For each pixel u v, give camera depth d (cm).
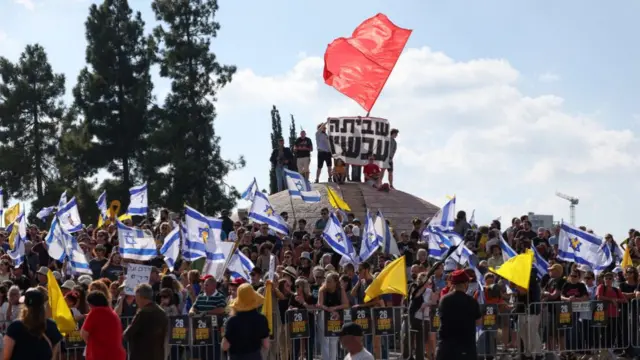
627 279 2539
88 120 6150
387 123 4325
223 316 2088
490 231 3014
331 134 4300
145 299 1570
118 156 6169
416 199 4306
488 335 2303
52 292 1762
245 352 1505
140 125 6150
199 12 6278
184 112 6181
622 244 3195
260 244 2938
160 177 6050
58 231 2547
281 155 4356
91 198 5934
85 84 6169
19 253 2667
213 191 6162
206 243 2502
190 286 2311
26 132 6556
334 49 3981
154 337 1560
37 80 6556
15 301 1980
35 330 1355
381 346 2292
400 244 3148
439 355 1633
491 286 2389
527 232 3212
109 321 1505
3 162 6372
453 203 3053
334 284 2234
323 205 4075
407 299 2353
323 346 2214
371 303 2338
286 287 2269
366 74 3978
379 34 3959
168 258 2555
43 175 6575
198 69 6238
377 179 4297
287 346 2172
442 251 2870
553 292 2484
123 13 6281
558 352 2378
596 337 2416
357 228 3278
